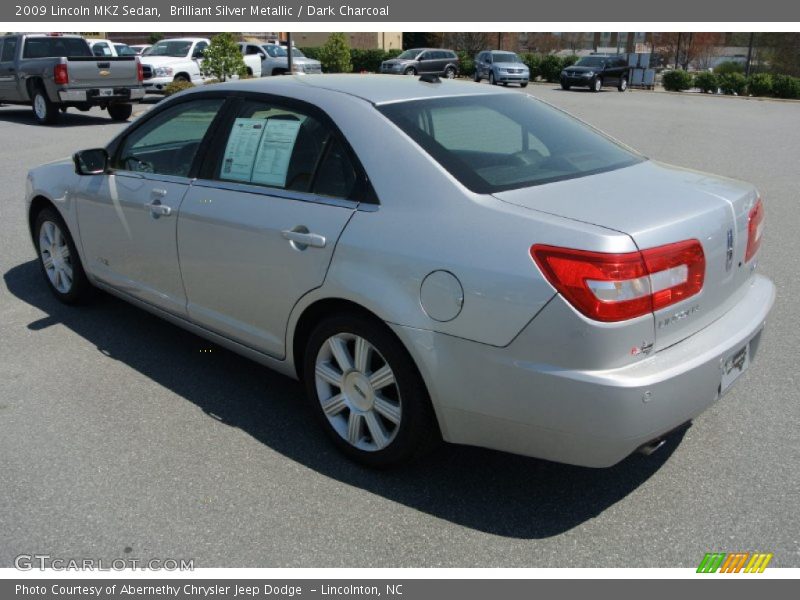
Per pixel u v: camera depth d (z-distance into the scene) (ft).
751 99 105.40
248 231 11.61
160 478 10.90
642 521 9.93
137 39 144.97
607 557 9.31
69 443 11.80
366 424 11.03
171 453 11.55
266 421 12.54
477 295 8.98
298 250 10.86
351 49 142.41
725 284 9.94
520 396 8.96
